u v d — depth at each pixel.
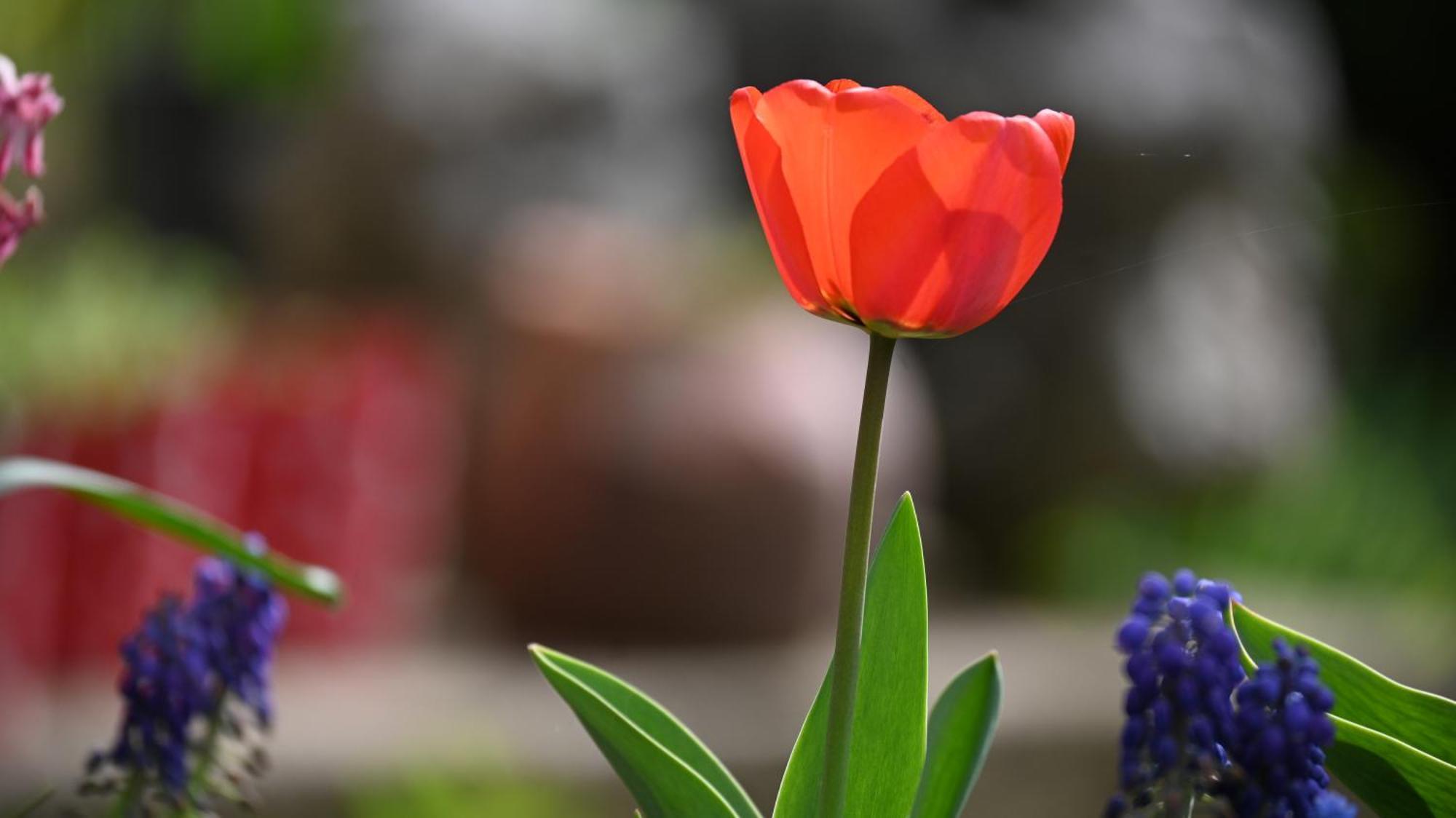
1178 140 6.11
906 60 6.27
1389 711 0.68
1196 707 0.56
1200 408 6.22
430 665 3.88
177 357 3.96
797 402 4.13
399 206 5.21
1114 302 6.22
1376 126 9.15
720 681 3.93
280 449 3.72
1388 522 6.16
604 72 5.46
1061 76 6.06
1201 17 6.36
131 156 7.62
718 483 4.02
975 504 6.29
